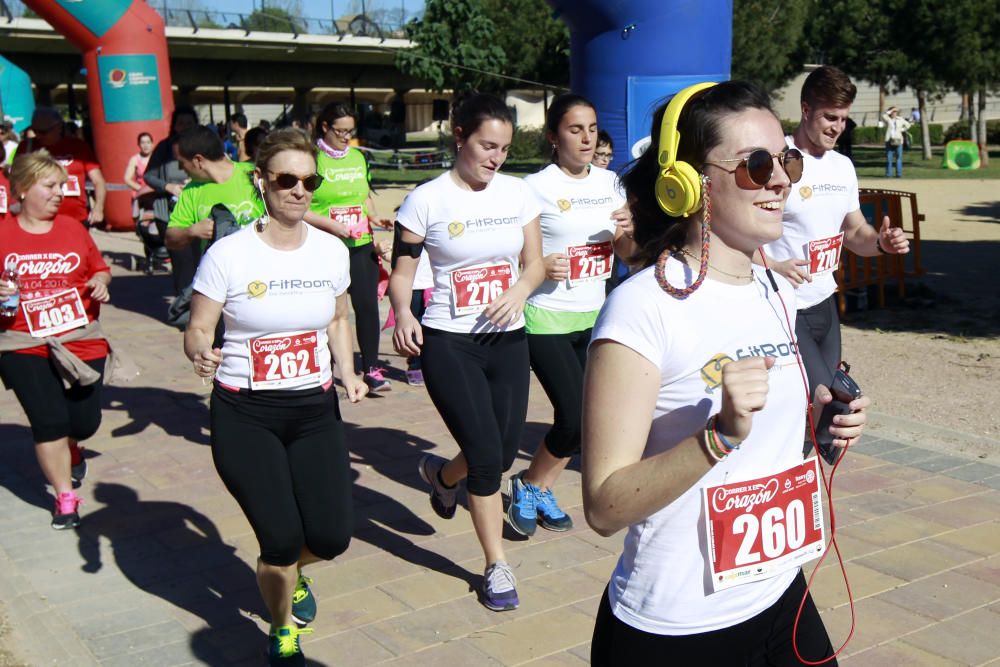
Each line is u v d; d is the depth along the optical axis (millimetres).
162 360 8438
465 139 4129
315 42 37156
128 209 17250
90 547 4750
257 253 3430
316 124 6922
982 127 30500
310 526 3496
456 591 4223
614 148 8258
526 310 4598
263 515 3379
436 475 4648
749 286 2025
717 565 1978
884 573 4281
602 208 4664
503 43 33000
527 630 3883
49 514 5176
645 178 2062
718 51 8211
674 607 1997
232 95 48938
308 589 3926
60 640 3850
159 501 5324
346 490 3543
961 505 5043
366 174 7066
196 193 5191
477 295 4184
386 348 8836
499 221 4191
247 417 3430
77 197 10367
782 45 32531
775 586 2086
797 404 2059
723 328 1950
